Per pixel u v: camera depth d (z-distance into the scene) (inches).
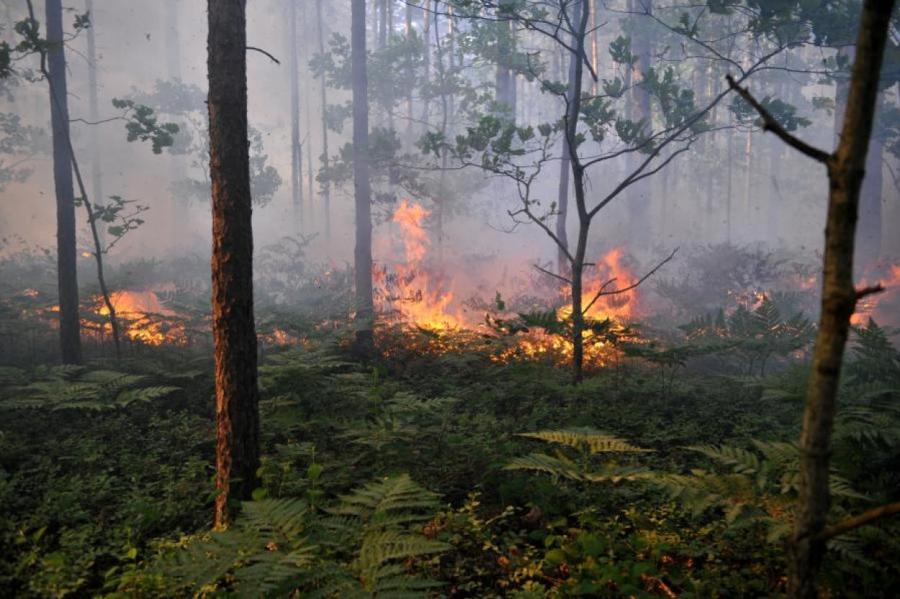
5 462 244.8
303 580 133.6
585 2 335.0
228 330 189.9
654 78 384.2
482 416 274.5
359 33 552.4
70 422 291.6
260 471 196.2
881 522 162.2
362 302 529.0
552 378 337.7
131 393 290.4
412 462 230.1
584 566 157.9
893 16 404.5
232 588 155.3
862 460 195.3
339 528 158.9
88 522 200.4
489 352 387.5
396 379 376.5
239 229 190.1
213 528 191.3
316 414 279.0
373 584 131.8
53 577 160.1
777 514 149.9
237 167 190.2
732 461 168.6
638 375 363.9
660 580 158.2
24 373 360.5
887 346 270.7
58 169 392.8
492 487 217.3
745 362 390.3
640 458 237.9
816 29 365.4
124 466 242.2
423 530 186.4
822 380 89.0
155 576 152.3
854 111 82.4
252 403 194.4
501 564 172.2
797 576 93.8
